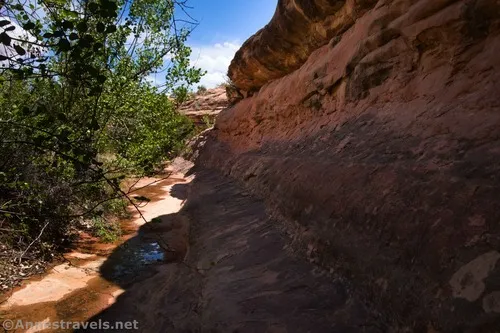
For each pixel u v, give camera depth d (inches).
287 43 332.8
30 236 213.0
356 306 104.5
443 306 76.9
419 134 134.1
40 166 203.0
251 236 198.2
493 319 65.6
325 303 111.8
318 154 206.5
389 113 168.7
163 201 439.2
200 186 442.0
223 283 151.3
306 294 120.9
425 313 80.5
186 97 324.2
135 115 308.8
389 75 181.8
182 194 486.6
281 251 164.2
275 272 145.3
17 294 174.6
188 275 184.1
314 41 300.4
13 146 178.9
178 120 371.6
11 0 101.0
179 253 241.6
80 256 232.2
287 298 122.2
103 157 323.3
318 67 265.9
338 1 240.4
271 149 337.7
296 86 305.3
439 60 150.4
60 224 230.5
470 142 107.6
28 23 94.0
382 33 183.5
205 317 129.6
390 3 185.3
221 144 639.1
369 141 162.7
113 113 268.2
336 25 259.8
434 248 88.0
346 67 215.3
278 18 312.5
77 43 86.4
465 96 127.9
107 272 209.8
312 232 150.4
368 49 197.9
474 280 73.8
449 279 79.5
